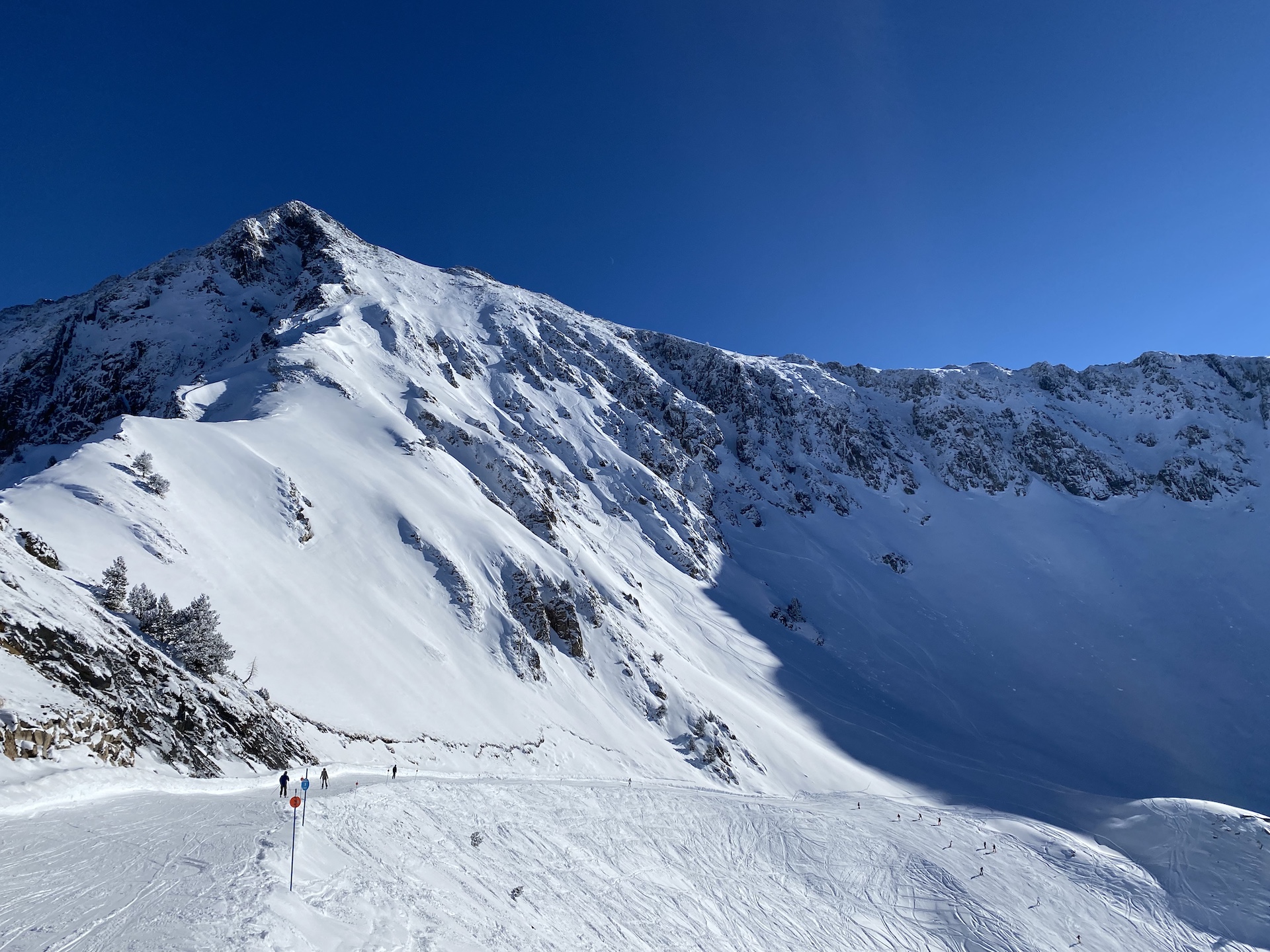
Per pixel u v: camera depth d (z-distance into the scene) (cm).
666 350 19388
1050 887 4903
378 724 3675
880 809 6056
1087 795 7375
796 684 9006
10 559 2342
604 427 13888
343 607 4497
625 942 2322
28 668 1861
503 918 1914
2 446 11012
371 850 1900
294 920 1298
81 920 1120
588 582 7306
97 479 3797
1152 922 4678
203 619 2848
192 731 2327
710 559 11906
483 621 5569
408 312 13975
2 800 1437
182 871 1365
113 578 2717
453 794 3055
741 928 3067
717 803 4953
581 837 3297
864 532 14862
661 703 6494
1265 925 4700
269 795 2123
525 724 4838
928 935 3816
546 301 19600
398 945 1423
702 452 15362
